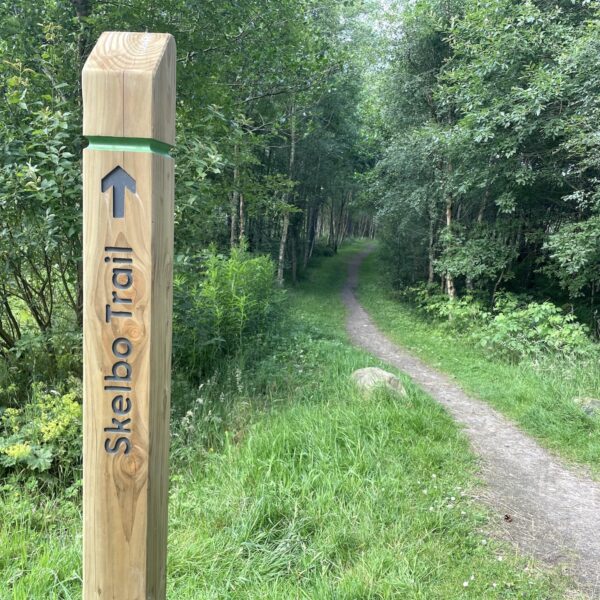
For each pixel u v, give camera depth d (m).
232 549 2.94
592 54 8.17
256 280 9.08
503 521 3.64
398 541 3.13
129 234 1.38
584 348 7.84
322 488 3.55
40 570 2.58
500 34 9.43
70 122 5.09
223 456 4.04
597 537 3.56
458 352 9.63
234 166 6.89
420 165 13.02
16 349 5.28
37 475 3.80
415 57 13.77
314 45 8.28
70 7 5.86
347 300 18.44
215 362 6.56
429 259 16.61
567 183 10.20
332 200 28.70
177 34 6.41
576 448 5.17
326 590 2.61
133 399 1.41
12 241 4.75
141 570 1.44
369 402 5.30
